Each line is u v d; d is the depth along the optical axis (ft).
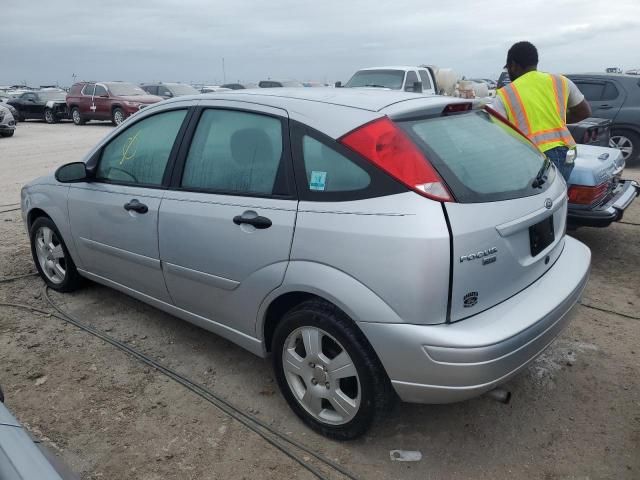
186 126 10.77
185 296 10.84
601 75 34.73
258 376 10.93
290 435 9.19
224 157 9.97
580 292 9.36
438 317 7.48
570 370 11.05
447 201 7.54
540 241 9.07
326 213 8.18
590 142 21.16
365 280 7.73
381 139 7.99
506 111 15.01
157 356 11.67
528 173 9.47
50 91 83.92
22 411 9.78
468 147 8.79
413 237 7.34
